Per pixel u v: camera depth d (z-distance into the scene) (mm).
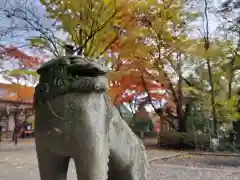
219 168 9828
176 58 16328
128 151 2178
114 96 13133
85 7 9172
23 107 20688
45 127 1753
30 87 13891
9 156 11859
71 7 9117
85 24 9203
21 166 9062
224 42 16578
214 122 17094
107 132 1896
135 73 13336
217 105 17078
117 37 10438
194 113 18922
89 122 1709
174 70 16906
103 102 1844
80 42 9352
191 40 13750
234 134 17000
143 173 2363
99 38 9773
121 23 10531
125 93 16172
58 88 1723
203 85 19609
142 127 25953
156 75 15102
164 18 11766
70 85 1714
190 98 19188
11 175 7484
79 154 1721
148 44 12711
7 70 13750
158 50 13297
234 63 18062
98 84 1729
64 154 1816
